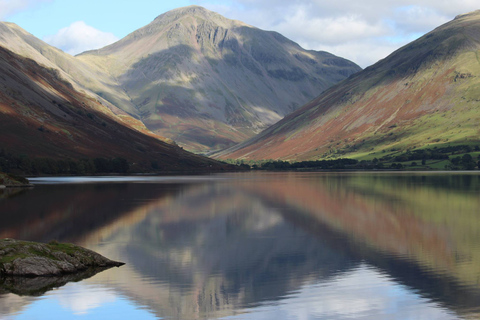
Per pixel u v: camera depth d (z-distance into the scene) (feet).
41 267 136.87
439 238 204.64
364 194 416.87
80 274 142.41
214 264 160.45
